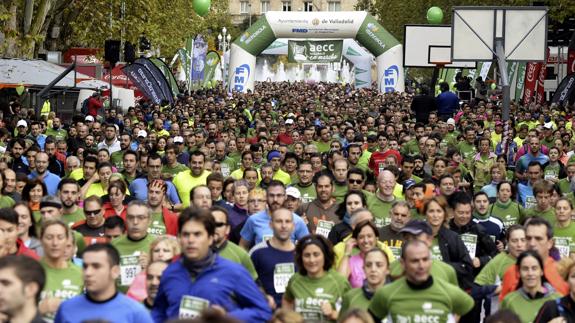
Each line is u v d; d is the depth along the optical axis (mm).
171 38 72625
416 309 10516
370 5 112188
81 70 48562
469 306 10656
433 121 37469
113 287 9445
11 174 18062
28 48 46625
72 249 11523
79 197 17016
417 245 10438
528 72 52688
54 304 10656
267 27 68750
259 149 24656
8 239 12367
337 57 75562
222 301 9914
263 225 15062
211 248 11359
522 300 11672
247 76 69062
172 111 43938
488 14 31078
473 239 15109
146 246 13008
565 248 15914
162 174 20766
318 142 29797
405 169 21547
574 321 10719
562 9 52906
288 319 8336
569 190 22156
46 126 34000
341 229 15352
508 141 29250
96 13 56406
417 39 54688
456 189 19438
